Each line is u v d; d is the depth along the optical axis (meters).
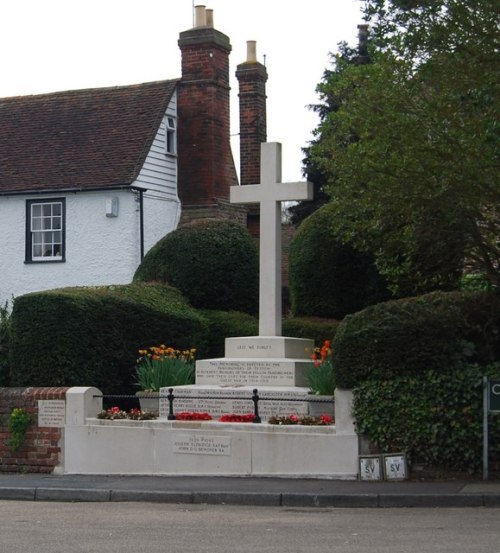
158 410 17.23
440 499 12.70
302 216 32.12
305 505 13.02
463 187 13.48
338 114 15.10
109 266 28.23
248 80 30.94
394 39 14.05
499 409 13.87
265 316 17.81
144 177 28.59
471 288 18.14
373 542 10.02
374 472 14.27
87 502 13.89
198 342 20.58
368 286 21.19
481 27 13.45
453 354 14.37
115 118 30.05
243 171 30.91
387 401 14.30
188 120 30.25
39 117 31.23
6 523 11.74
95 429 16.03
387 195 14.09
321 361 16.75
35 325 17.44
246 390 16.38
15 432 16.42
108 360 18.17
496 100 13.20
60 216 29.00
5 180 29.53
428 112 13.84
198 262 22.27
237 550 9.66
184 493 13.55
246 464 15.01
